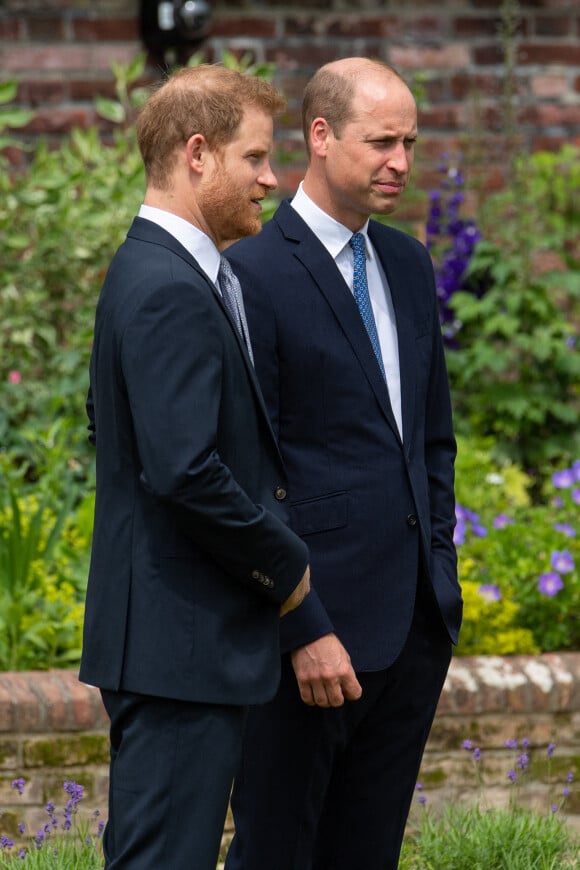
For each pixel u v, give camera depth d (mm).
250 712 9922
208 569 8328
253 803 9984
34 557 15289
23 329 19062
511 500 18656
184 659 8219
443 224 21234
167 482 7895
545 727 14266
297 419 9781
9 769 13352
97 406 8570
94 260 19562
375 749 10273
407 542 9938
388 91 9688
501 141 21875
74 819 12258
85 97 20781
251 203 8633
